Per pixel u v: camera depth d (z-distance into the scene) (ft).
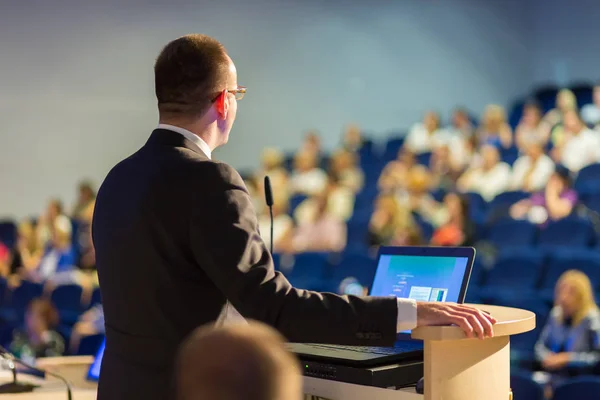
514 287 19.24
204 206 4.45
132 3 28.91
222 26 30.14
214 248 4.36
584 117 28.50
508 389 4.99
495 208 23.62
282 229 25.07
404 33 32.89
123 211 4.71
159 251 4.55
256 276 4.30
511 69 34.47
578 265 18.38
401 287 5.69
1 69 27.48
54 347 17.65
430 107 33.12
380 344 4.34
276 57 30.89
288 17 31.09
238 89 5.09
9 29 27.61
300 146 31.07
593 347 14.02
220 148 29.94
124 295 4.69
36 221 26.99
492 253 20.79
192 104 4.87
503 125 28.76
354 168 28.68
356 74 32.07
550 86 33.63
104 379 4.77
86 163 28.25
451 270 5.46
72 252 24.91
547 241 20.92
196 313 4.56
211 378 2.20
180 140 4.84
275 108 30.83
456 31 33.68
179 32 29.45
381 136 32.30
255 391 2.19
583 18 33.09
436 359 4.47
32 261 25.40
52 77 27.99
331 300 4.35
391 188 25.45
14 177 27.50
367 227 23.88
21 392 7.60
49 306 17.84
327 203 24.85
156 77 4.97
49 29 27.99
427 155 28.63
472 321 4.38
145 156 4.84
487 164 25.95
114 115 28.60
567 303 14.39
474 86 33.83
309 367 5.10
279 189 26.58
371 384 4.81
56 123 27.99
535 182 24.62
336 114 31.68
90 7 28.48
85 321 19.72
